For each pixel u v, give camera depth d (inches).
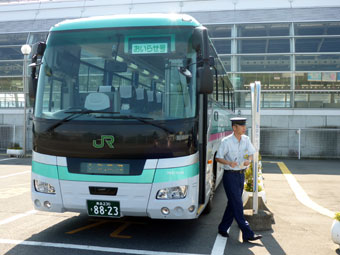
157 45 193.6
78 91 192.4
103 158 182.2
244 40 827.4
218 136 297.4
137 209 179.8
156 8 864.3
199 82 183.8
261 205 250.1
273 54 803.4
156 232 218.2
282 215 270.7
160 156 178.5
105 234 212.2
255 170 227.6
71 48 201.0
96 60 195.5
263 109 791.1
